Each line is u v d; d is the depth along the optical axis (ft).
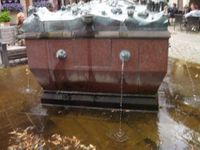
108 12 11.80
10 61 20.79
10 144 9.26
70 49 11.77
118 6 13.21
